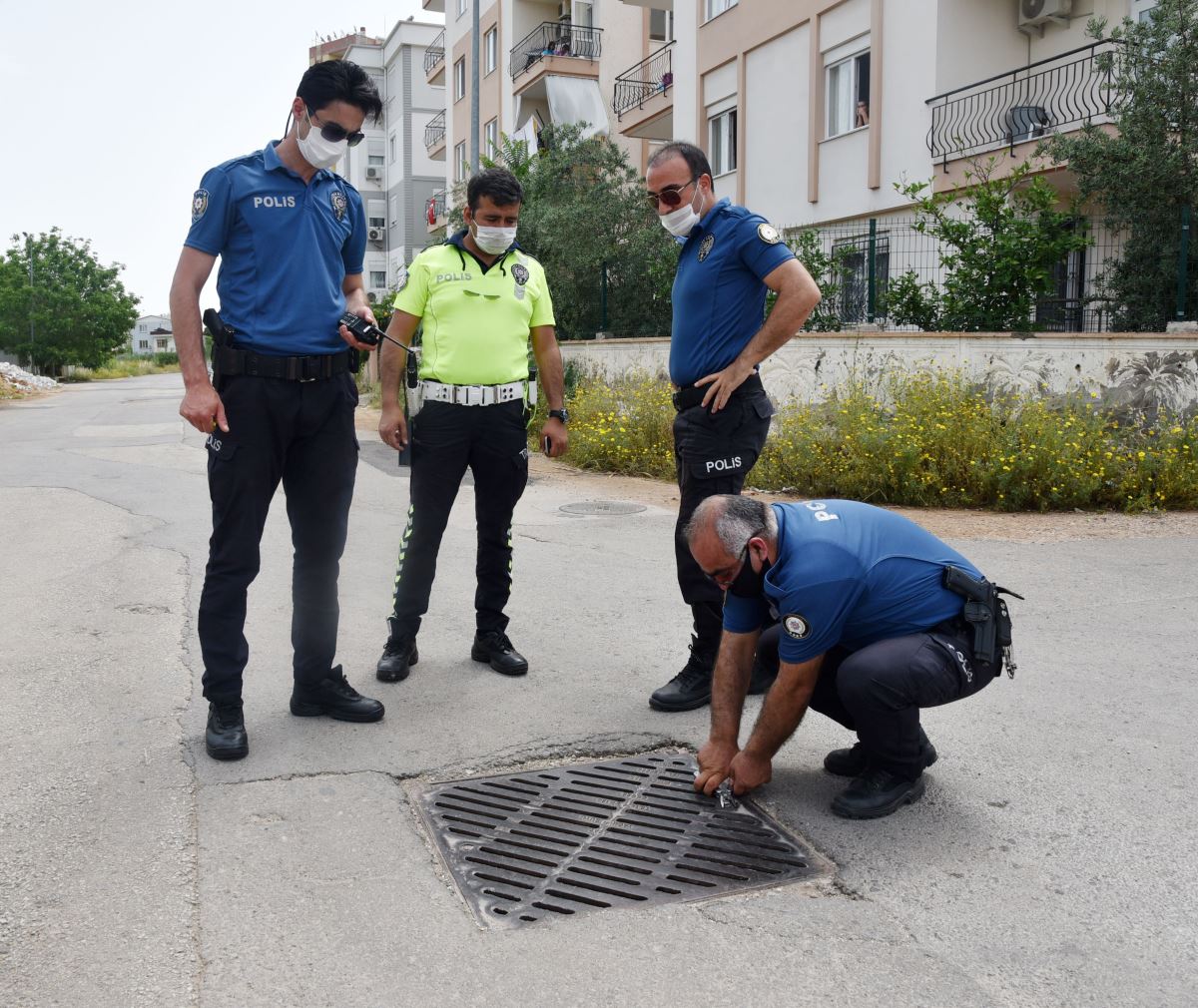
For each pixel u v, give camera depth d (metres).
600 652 4.85
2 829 3.01
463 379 4.32
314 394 3.67
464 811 3.22
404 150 45.91
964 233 11.34
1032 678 4.42
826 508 3.18
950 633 3.17
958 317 11.12
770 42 17.62
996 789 3.35
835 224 16.38
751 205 18.42
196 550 7.05
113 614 5.39
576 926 2.57
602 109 25.64
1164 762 3.55
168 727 3.83
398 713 4.04
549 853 2.95
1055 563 6.62
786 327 3.84
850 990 2.30
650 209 18.34
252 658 4.70
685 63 20.22
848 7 15.72
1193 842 2.99
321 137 3.51
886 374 10.80
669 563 6.76
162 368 83.25
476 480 4.53
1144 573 6.32
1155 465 8.78
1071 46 13.80
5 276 49.94
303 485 3.80
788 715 3.12
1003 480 8.69
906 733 3.12
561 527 8.09
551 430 4.68
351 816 3.14
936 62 14.08
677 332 4.17
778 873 2.84
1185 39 10.48
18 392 32.03
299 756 3.59
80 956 2.40
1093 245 10.84
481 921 2.60
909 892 2.72
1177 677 4.41
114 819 3.09
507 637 4.80
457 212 22.30
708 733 3.85
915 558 3.16
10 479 10.70
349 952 2.44
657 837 3.04
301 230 3.62
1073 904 2.66
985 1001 2.26
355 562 6.84
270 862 2.86
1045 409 9.51
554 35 28.22
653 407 11.98
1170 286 10.58
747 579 3.10
